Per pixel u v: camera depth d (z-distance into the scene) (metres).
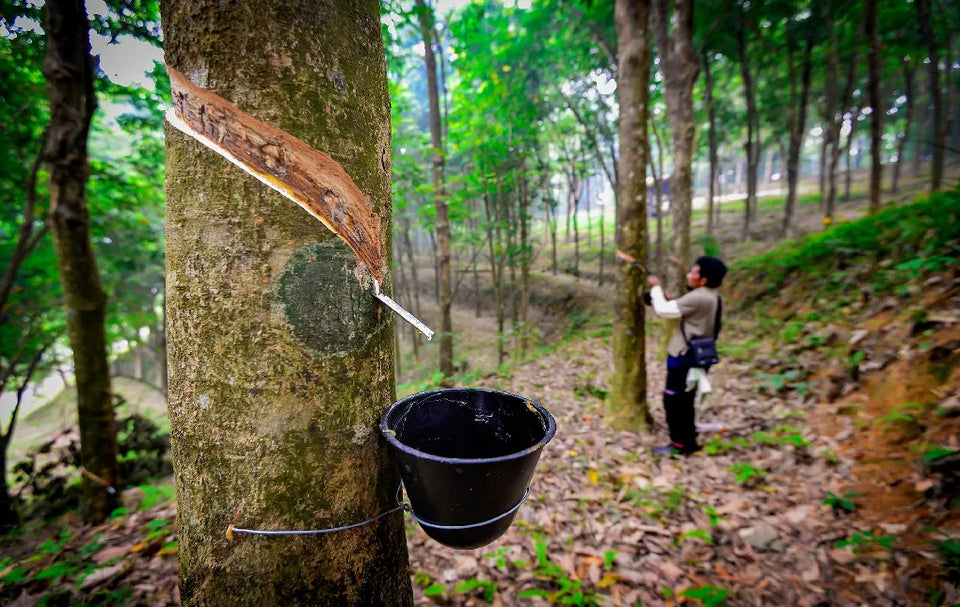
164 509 2.99
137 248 6.55
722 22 7.74
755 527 2.30
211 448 0.78
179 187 0.77
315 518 0.80
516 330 7.53
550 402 4.57
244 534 0.78
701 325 3.04
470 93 7.39
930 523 1.98
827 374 3.74
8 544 3.27
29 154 4.29
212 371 0.77
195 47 0.72
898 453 2.48
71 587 2.05
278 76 0.72
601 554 2.21
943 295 3.60
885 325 3.82
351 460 0.84
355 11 0.82
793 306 5.77
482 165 6.91
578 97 9.81
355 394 0.84
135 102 4.53
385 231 0.90
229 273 0.75
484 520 0.87
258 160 0.72
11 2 2.94
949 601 1.62
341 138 0.78
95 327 3.39
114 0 2.80
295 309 0.76
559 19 7.39
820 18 7.53
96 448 3.42
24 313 4.88
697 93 11.69
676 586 2.00
